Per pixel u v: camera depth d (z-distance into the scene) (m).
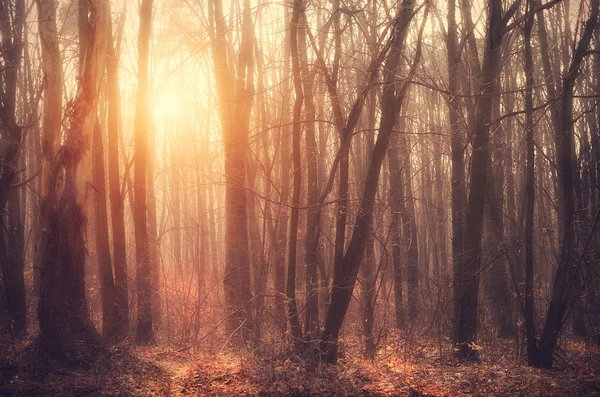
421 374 12.10
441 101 22.34
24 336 15.48
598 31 18.31
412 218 21.12
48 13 14.09
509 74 21.88
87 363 12.08
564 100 12.59
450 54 16.72
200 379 11.09
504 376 11.84
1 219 16.08
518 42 19.84
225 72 18.16
